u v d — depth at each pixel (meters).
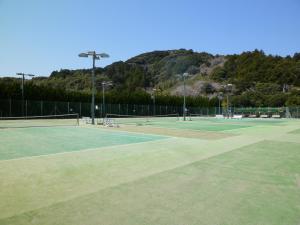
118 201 4.79
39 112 39.62
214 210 4.44
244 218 4.14
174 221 4.02
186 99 62.53
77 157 8.66
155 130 19.00
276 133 17.19
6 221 3.93
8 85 39.50
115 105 47.41
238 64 112.50
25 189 5.36
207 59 150.12
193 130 19.14
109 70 128.38
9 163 7.69
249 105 74.31
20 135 15.30
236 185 5.82
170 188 5.57
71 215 4.17
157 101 57.06
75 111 43.38
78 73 114.19
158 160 8.33
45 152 9.58
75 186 5.60
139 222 3.97
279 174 6.76
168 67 149.75
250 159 8.60
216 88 95.88
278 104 72.06
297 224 3.95
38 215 4.15
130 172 6.80
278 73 92.81
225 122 30.97
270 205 4.67
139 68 141.88
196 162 8.09
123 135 15.47
